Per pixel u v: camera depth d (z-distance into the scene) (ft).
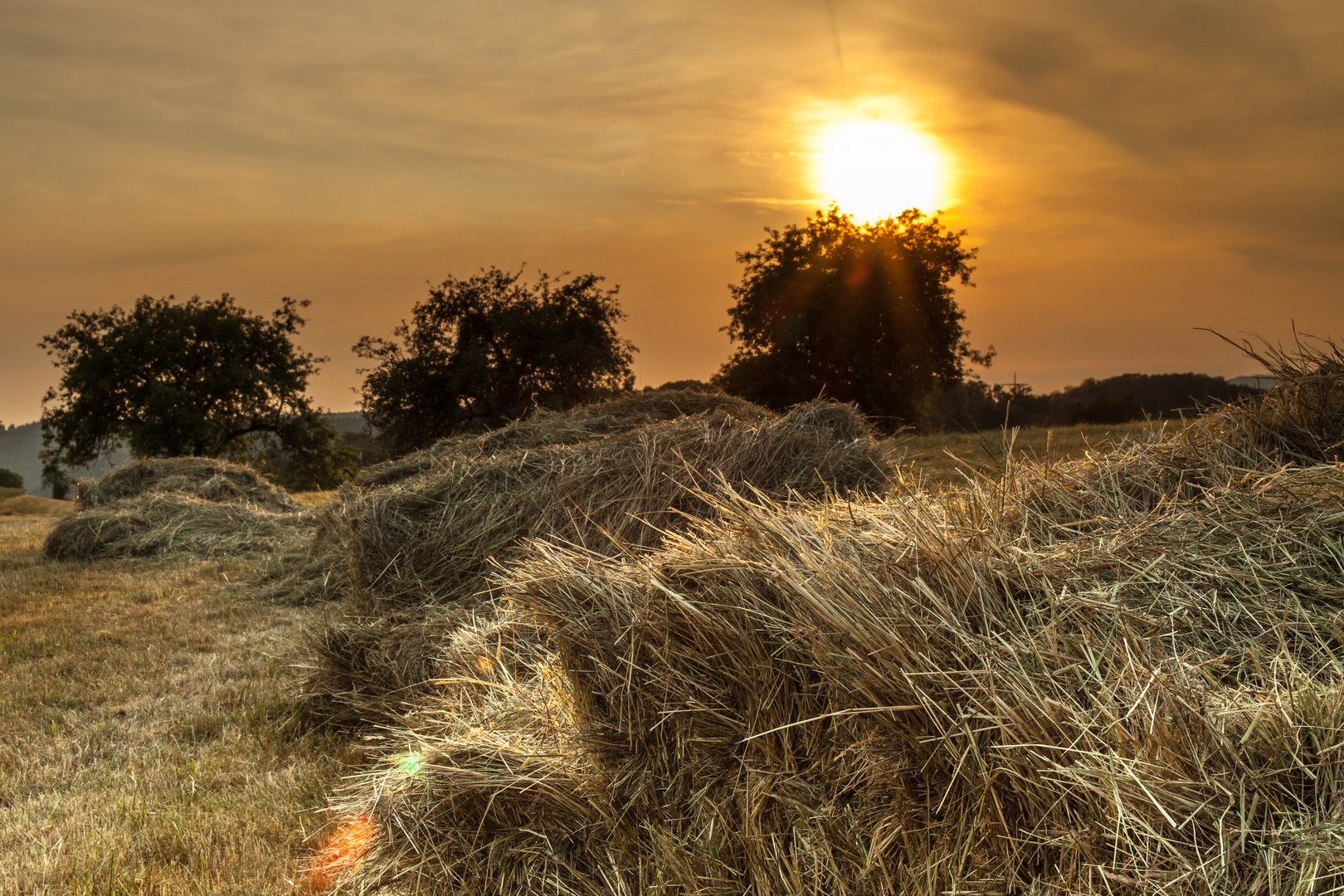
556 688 10.64
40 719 15.75
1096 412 139.33
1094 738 6.07
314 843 10.68
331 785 12.29
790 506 10.16
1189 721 5.97
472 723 11.33
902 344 112.78
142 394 123.75
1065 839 5.88
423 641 15.85
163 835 11.09
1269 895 5.07
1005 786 6.42
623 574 9.86
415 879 9.52
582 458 22.45
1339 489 8.41
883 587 7.70
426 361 122.72
